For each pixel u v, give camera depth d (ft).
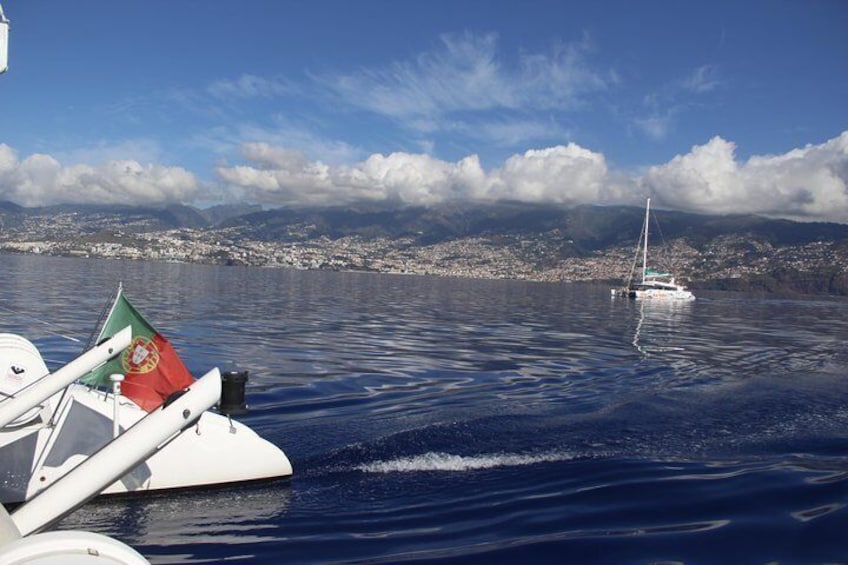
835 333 100.07
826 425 30.27
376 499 20.01
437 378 44.45
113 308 20.56
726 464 23.84
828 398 37.27
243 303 110.73
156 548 16.22
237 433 21.49
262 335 65.82
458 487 21.17
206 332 65.98
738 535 17.17
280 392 37.35
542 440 27.09
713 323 117.19
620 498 20.06
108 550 5.98
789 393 38.93
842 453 25.57
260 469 21.25
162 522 17.98
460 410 33.19
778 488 20.98
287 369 45.83
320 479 22.02
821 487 21.07
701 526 17.79
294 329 73.56
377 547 16.30
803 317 149.89
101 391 21.56
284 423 29.73
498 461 24.08
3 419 10.96
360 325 82.99
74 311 78.79
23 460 18.45
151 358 20.20
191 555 15.79
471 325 91.86
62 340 54.60
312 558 15.60
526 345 67.51
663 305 190.70
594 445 26.37
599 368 50.88
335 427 28.94
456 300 163.63
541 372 48.19
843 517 18.42
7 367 18.42
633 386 41.81
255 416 31.17
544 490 20.85
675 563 15.51
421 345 64.13
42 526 7.03
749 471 22.89
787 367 53.26
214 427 21.35
